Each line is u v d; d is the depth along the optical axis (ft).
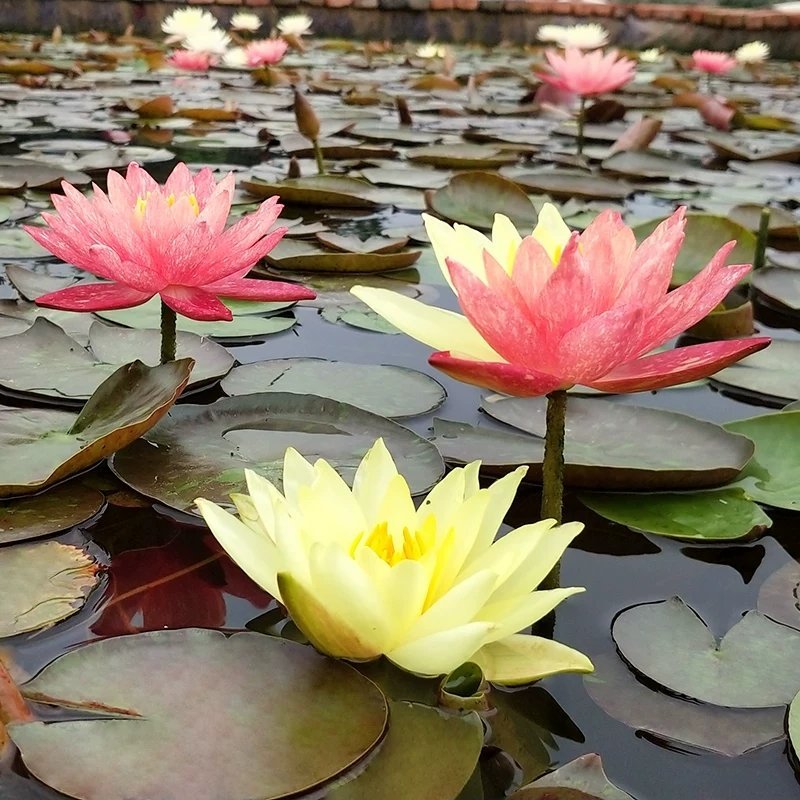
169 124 7.36
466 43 17.34
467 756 1.16
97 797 1.04
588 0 18.37
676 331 1.45
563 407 1.51
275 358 2.59
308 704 1.20
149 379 1.90
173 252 1.75
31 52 12.28
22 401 2.10
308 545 1.28
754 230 4.30
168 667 1.24
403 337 2.81
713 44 16.72
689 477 1.86
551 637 1.44
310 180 4.81
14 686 1.15
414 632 1.24
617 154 6.17
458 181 4.46
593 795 1.10
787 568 1.63
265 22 16.28
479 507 1.27
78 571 1.49
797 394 2.44
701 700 1.30
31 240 3.61
